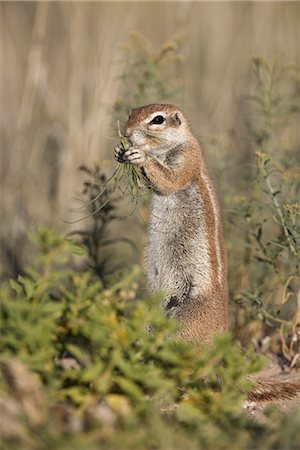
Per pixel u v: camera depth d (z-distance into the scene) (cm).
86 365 839
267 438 807
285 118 1458
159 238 1236
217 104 1794
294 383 1135
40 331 815
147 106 1276
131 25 1797
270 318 1290
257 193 1342
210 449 779
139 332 847
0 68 2150
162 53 1399
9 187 1734
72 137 1658
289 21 1856
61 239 861
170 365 852
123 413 809
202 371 860
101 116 1639
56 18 2033
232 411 845
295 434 822
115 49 1706
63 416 798
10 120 2009
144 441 768
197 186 1232
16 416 775
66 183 1639
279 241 1270
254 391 1114
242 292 1306
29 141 1761
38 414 780
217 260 1198
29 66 1764
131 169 1221
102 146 1658
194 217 1220
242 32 1920
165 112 1252
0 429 773
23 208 1689
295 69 1443
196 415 827
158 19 2036
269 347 1344
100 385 805
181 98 1475
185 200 1227
